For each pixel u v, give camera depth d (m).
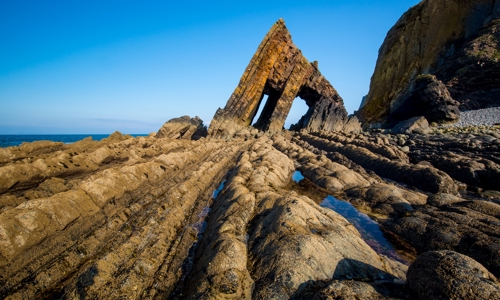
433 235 10.32
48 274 7.93
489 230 9.32
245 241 9.26
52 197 10.43
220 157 26.33
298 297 6.48
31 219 8.86
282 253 7.67
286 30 53.28
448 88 50.50
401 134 36.25
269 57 52.97
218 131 50.28
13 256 7.90
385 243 10.98
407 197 15.05
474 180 18.67
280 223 8.92
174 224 11.63
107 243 9.98
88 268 7.61
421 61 64.81
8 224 8.30
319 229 8.98
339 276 7.32
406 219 12.02
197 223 12.35
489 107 43.25
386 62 78.75
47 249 8.87
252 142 42.31
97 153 21.55
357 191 16.38
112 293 7.02
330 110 57.12
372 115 66.62
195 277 7.68
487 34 53.09
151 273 8.16
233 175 17.44
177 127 55.41
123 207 12.99
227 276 7.12
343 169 20.22
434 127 39.03
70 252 8.95
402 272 8.40
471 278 5.39
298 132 55.94
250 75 52.16
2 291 7.16
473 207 11.30
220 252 7.94
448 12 63.34
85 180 15.03
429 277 5.88
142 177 16.73
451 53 59.41
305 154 28.70
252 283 7.30
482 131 29.53
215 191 17.55
